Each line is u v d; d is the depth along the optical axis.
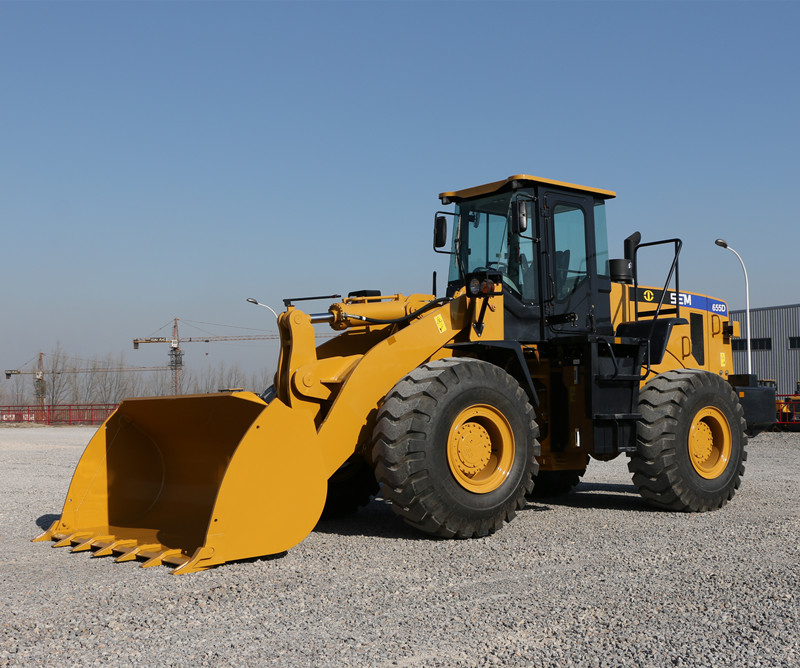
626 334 8.03
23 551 5.78
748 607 4.17
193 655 3.45
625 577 4.83
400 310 7.09
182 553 5.30
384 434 5.89
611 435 7.21
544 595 4.41
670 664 3.34
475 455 6.21
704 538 6.14
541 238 7.20
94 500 6.40
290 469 5.40
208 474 6.36
